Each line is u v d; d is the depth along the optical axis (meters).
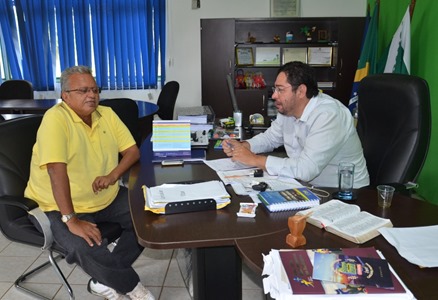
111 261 1.70
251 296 2.09
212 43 5.07
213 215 1.35
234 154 1.83
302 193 1.46
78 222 1.71
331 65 5.26
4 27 5.71
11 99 4.67
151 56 5.77
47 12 5.64
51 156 1.67
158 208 1.36
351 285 0.91
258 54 5.35
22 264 2.43
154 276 2.30
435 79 3.23
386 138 1.93
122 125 2.08
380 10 4.58
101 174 1.93
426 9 3.39
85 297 2.10
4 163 1.84
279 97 1.85
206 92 5.20
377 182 1.93
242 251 1.12
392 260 1.05
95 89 1.85
